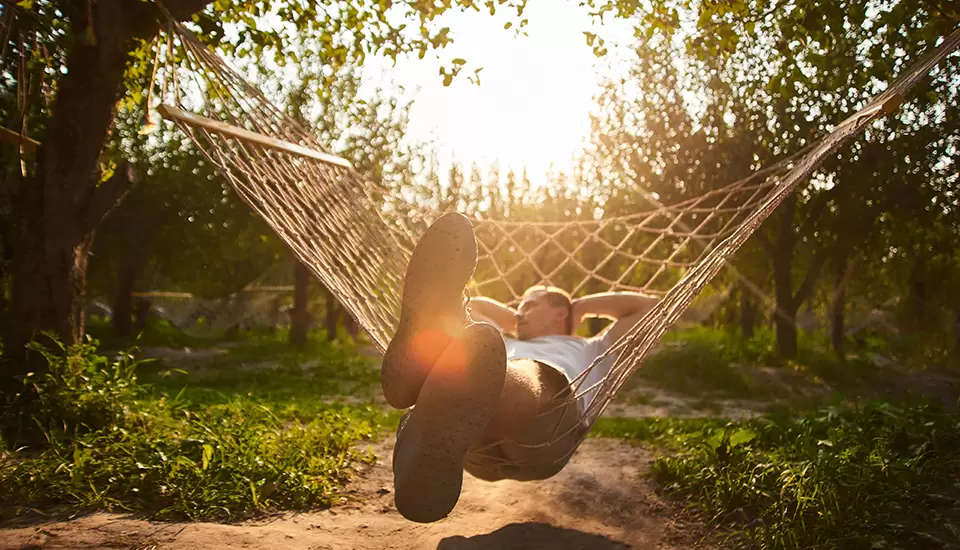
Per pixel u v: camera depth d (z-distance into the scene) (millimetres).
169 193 21641
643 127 15664
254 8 6168
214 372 12805
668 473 4680
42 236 5633
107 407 5164
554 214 20500
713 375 12562
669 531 3695
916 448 4180
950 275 13266
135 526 3354
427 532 3584
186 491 3807
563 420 3330
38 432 4922
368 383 11945
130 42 5656
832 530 3268
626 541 3520
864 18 4719
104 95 5699
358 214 4457
